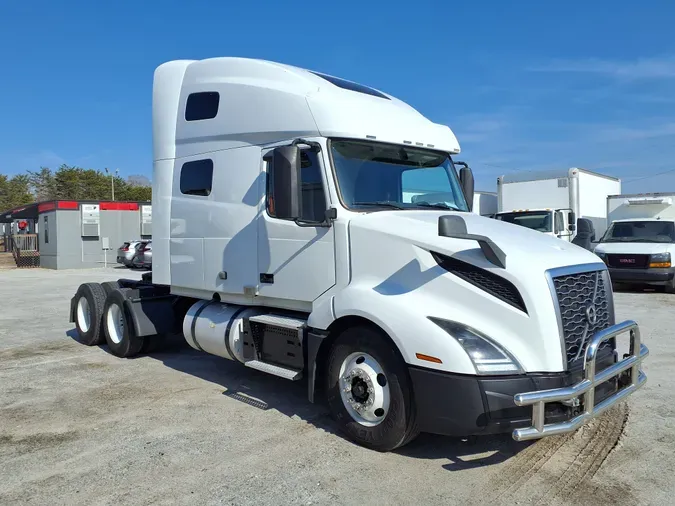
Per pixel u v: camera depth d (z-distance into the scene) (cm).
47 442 472
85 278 2264
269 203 536
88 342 863
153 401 579
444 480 394
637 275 1409
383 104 533
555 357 379
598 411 388
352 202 482
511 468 412
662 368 679
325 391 498
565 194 1712
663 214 1761
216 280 600
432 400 389
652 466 412
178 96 655
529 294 382
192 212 630
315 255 493
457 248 412
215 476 403
